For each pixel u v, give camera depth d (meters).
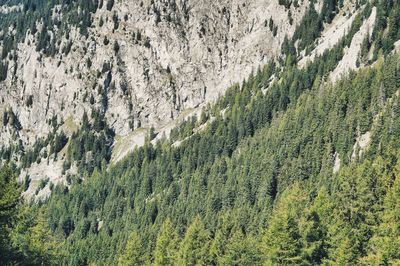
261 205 113.19
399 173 46.38
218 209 133.62
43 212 41.34
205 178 161.62
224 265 53.34
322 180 112.50
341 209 44.38
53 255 38.91
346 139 124.12
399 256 36.69
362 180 45.91
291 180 119.62
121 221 165.25
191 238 60.75
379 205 43.62
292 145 141.25
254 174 134.75
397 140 104.75
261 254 52.00
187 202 150.38
